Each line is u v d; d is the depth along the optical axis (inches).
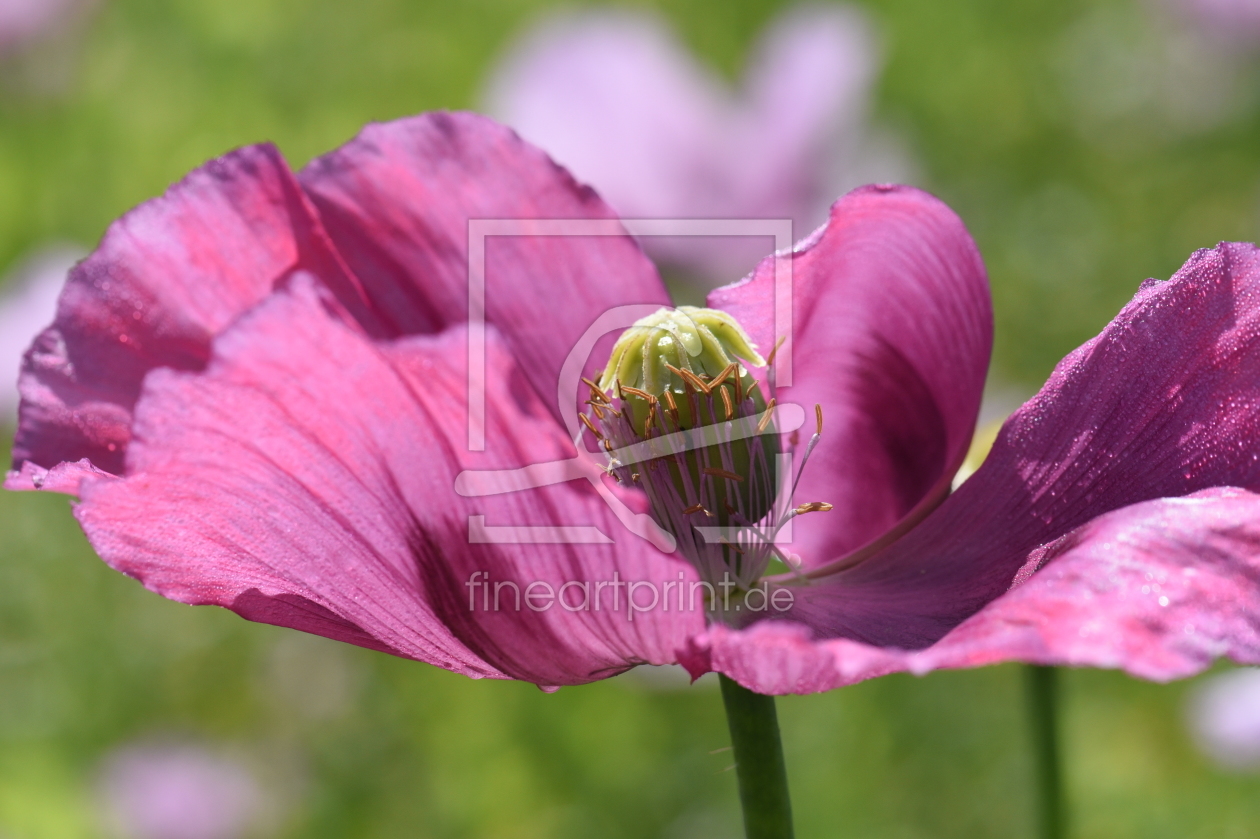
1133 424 12.2
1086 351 12.5
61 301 12.4
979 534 12.6
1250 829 21.5
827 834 21.6
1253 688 20.7
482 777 22.3
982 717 23.3
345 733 23.5
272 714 24.2
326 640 24.4
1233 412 12.0
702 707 22.6
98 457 12.4
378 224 13.1
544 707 22.2
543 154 13.2
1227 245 12.1
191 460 11.3
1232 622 11.1
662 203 21.6
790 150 22.0
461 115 13.1
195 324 12.6
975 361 12.6
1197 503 11.4
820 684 11.5
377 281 13.1
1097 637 11.0
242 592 11.8
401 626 11.8
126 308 12.5
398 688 23.4
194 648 25.0
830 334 13.0
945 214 12.4
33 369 12.4
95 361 12.5
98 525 11.6
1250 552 11.3
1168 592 11.2
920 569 12.7
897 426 13.1
